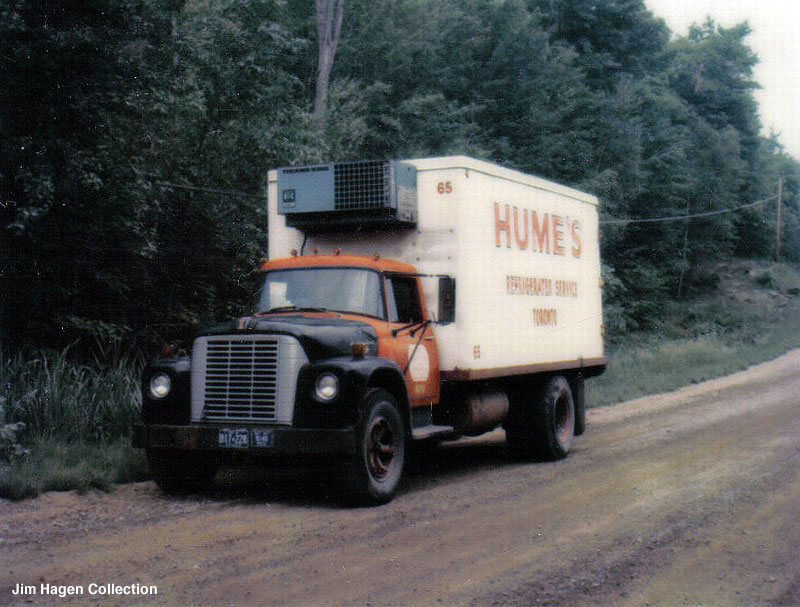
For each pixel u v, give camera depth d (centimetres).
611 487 949
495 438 1509
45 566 618
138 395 1224
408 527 754
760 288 6341
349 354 864
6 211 1255
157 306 1672
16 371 1182
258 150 1697
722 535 724
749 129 7081
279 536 718
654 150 4797
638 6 4984
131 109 1373
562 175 3828
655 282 4669
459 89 3559
